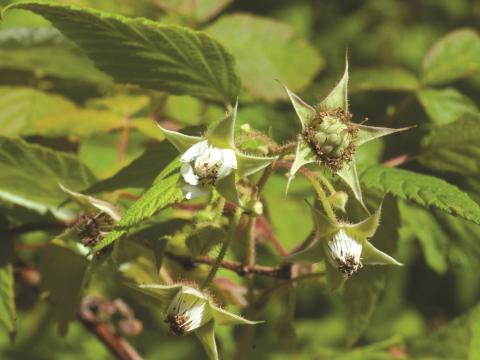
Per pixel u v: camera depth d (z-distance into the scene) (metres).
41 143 0.45
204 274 0.41
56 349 0.53
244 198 0.36
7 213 0.42
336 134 0.36
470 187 0.42
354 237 0.36
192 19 0.47
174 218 0.39
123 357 0.45
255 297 0.41
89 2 0.46
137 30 0.39
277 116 0.47
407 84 0.47
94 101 0.46
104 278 0.45
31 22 0.49
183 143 0.35
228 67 0.40
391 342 0.46
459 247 0.45
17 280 0.45
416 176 0.39
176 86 0.40
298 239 0.46
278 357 0.54
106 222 0.37
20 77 0.46
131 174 0.38
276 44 0.47
